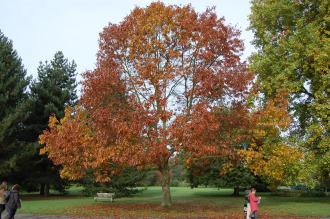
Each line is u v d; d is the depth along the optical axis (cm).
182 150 2383
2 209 1986
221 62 2509
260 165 2625
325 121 3048
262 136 2633
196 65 2453
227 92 2498
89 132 2452
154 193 5072
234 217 2191
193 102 2427
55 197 4334
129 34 2478
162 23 2439
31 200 3731
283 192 4794
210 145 2286
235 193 4541
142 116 2202
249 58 3494
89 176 3875
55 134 2498
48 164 4434
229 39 2530
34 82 4631
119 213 2356
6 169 3681
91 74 2441
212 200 3622
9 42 4109
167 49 2428
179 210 2514
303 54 3138
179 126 2173
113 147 2255
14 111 3741
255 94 2600
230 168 2867
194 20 2436
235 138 2527
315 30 3136
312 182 2931
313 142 3134
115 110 2355
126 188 4244
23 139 4353
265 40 3375
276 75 3188
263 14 3416
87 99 2427
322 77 2997
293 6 3328
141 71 2306
